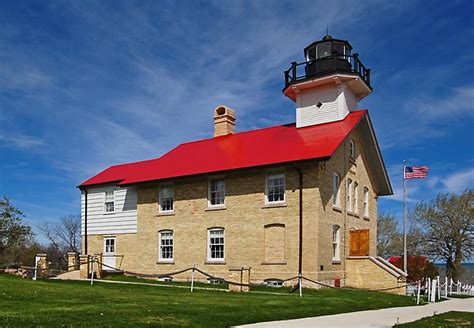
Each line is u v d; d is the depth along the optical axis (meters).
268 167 25.17
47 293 16.33
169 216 29.98
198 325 11.50
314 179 24.66
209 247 27.92
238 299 16.98
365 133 30.36
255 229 26.19
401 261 35.72
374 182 33.34
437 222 49.66
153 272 30.12
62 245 61.19
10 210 36.50
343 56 29.50
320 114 29.83
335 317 14.27
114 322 10.84
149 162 35.06
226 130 34.69
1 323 9.90
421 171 30.62
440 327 12.66
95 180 35.16
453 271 48.53
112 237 33.03
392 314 15.54
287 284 24.59
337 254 26.38
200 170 28.14
